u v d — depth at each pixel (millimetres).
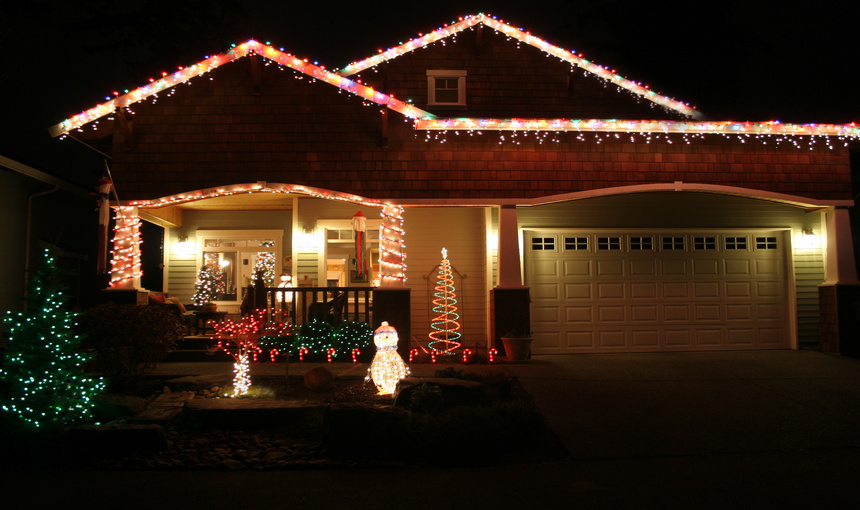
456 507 5430
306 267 14000
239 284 14938
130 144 12000
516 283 12219
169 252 14750
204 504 5555
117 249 11859
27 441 7348
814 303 13625
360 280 14336
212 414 8039
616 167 12562
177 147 12047
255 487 6051
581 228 13414
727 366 11195
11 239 13273
